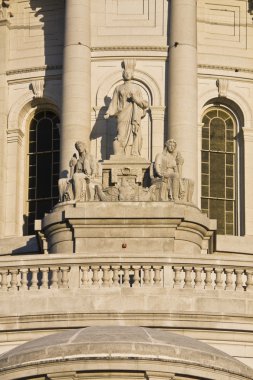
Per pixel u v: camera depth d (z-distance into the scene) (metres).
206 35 89.12
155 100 86.88
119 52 87.56
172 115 86.12
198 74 88.31
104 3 88.31
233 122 88.81
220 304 68.94
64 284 69.62
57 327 68.81
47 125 88.62
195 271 69.69
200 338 68.56
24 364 56.47
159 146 86.06
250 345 68.75
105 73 87.56
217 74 88.44
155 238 77.06
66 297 69.12
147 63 87.56
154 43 87.56
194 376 56.66
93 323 68.75
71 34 87.19
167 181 78.25
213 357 57.19
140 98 83.12
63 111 86.44
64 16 88.38
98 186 78.06
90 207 77.00
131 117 82.75
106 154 86.12
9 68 89.00
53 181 87.75
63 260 69.81
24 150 88.50
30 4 90.12
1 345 68.81
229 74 88.56
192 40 87.25
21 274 70.00
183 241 77.50
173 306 68.81
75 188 77.94
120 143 82.38
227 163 88.00
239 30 89.69
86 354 56.38
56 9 89.44
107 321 68.69
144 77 87.25
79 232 77.06
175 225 77.06
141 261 69.62
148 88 87.19
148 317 68.62
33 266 70.00
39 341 58.78
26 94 88.62
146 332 59.31
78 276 69.69
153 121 86.44
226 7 90.06
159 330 64.44
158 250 76.88
